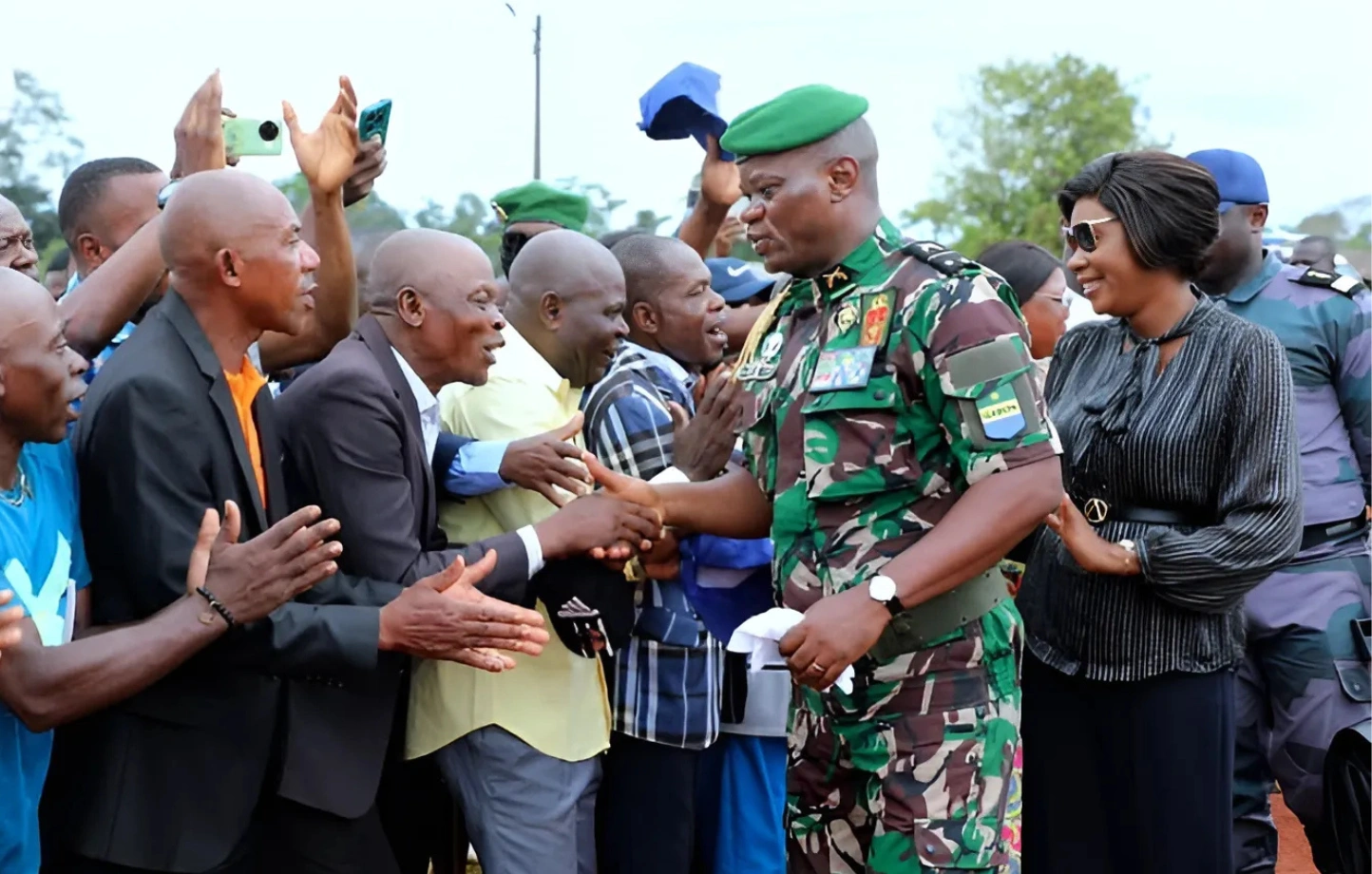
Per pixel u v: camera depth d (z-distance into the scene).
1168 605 3.46
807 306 3.25
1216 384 3.47
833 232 3.09
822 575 3.10
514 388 3.83
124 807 2.93
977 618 3.07
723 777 4.28
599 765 3.79
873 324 3.02
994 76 34.03
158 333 3.02
